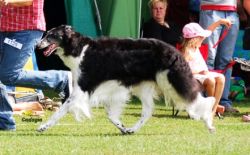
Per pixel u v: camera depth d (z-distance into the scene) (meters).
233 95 15.64
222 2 13.22
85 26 15.23
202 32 12.11
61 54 9.72
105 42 9.80
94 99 9.77
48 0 17.14
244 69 13.92
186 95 9.81
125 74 9.77
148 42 9.85
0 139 9.09
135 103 14.60
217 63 13.55
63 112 9.80
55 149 8.29
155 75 9.84
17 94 12.88
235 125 11.34
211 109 10.07
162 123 11.43
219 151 8.26
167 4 15.63
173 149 8.37
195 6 16.12
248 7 13.62
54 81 10.10
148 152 8.15
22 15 9.73
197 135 9.80
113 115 9.94
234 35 13.48
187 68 9.88
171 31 14.68
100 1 15.25
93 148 8.38
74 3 15.22
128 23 14.95
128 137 9.48
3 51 9.82
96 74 9.70
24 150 8.20
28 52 9.88
